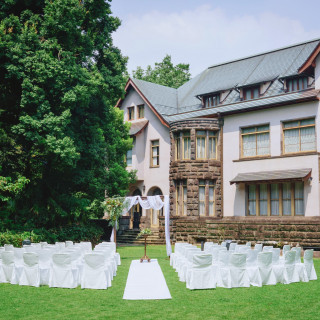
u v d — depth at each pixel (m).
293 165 25.34
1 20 21.97
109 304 9.49
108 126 28.77
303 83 27.08
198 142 29.52
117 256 17.09
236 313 8.67
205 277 11.53
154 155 33.69
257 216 26.88
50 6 21.86
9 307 9.23
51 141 20.50
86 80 22.59
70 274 11.73
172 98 35.94
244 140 28.27
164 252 23.12
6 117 23.50
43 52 20.94
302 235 21.42
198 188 28.86
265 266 12.20
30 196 23.94
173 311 8.80
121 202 20.92
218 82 33.31
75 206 25.03
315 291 11.24
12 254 12.69
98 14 25.20
